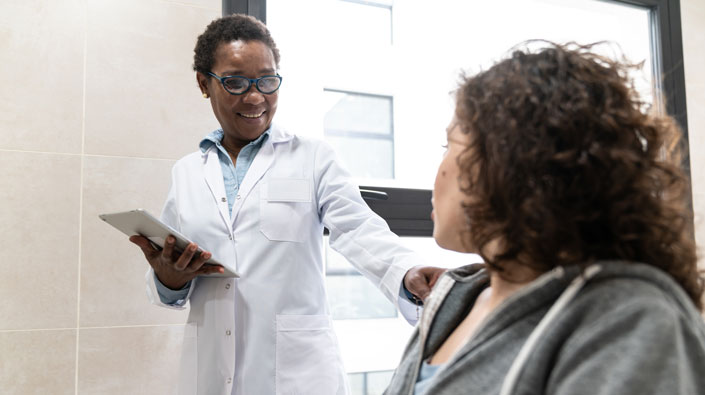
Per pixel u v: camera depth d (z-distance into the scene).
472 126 0.57
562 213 0.50
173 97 1.73
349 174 1.53
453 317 0.68
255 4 1.88
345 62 2.03
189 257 1.25
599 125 0.50
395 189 2.00
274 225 1.41
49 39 1.65
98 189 1.65
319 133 1.99
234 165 1.54
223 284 1.37
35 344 1.57
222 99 1.44
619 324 0.44
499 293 0.60
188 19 1.77
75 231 1.62
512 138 0.52
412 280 1.27
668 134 0.57
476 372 0.52
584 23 2.34
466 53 2.17
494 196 0.53
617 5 2.36
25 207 1.60
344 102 2.02
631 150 0.50
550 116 0.51
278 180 1.46
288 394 1.34
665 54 2.33
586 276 0.48
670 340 0.42
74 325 1.60
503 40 2.23
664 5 2.37
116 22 1.71
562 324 0.47
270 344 1.36
